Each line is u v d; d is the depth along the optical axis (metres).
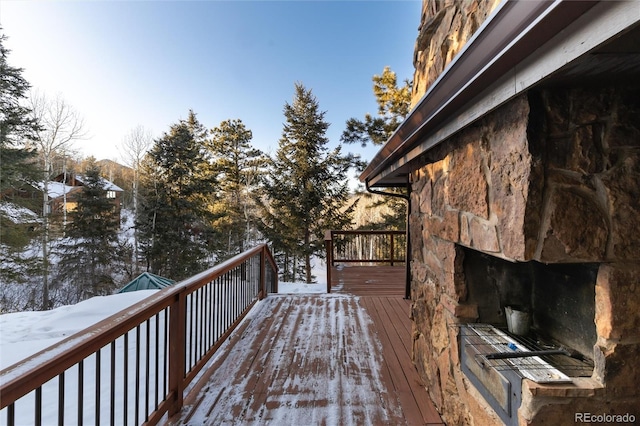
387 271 7.47
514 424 1.22
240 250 19.80
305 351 3.18
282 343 3.39
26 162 12.70
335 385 2.53
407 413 2.17
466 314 1.85
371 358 3.02
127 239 17.70
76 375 3.38
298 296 5.38
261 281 5.14
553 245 1.13
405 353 3.13
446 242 2.02
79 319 5.99
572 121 1.14
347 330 3.78
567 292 1.49
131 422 2.58
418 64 2.93
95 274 15.62
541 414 1.11
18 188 12.78
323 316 4.32
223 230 19.12
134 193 18.39
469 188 1.64
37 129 12.79
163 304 1.96
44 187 14.42
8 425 0.96
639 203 1.09
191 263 16.22
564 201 1.12
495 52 1.00
